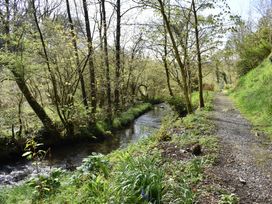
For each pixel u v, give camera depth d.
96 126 22.55
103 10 24.77
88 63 25.03
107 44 26.41
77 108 20.91
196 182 7.37
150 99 47.22
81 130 21.03
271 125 14.45
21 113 18.62
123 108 32.91
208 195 6.68
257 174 8.29
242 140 12.19
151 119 31.12
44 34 19.72
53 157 17.33
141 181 6.20
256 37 36.06
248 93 24.00
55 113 21.38
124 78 35.91
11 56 16.69
